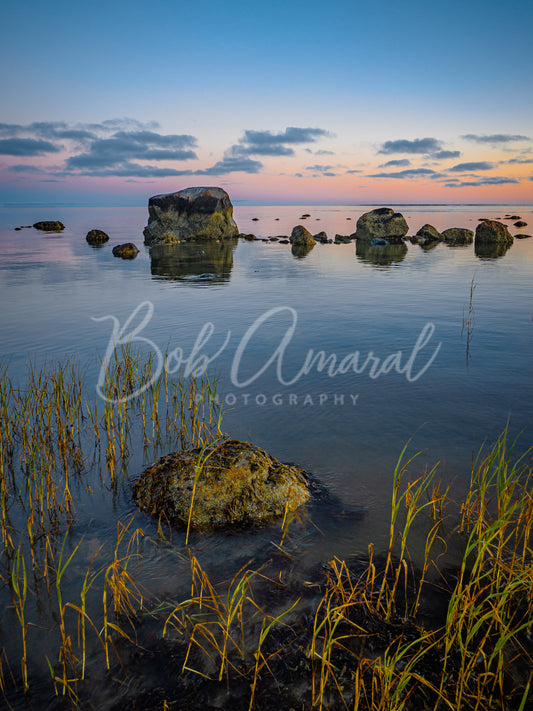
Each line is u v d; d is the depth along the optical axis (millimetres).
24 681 3551
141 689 3500
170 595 4348
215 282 21594
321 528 5215
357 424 7641
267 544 5000
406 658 3723
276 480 5672
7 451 7039
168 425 7637
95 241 40312
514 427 7445
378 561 4723
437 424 7590
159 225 41750
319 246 39094
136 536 5160
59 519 5504
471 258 29703
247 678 3582
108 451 6684
